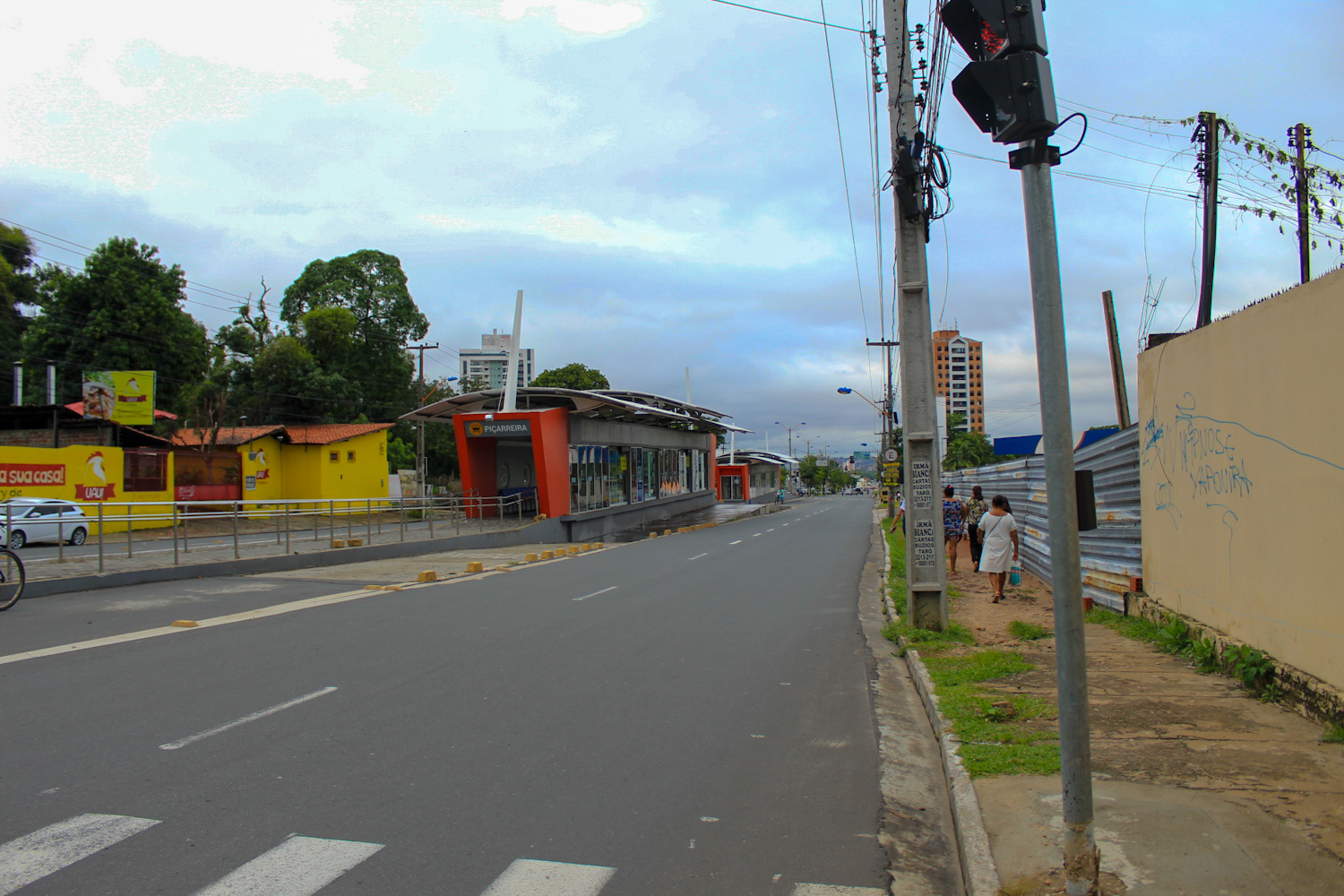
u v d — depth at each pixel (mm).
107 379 29953
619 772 5348
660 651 9242
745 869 4031
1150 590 9906
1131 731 5734
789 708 7074
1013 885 3656
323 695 6957
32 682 7191
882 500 67812
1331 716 5645
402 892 3684
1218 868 3697
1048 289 3521
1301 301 6254
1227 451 7605
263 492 36469
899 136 10344
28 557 17031
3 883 3658
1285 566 6492
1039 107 3428
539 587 14773
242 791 4824
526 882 3814
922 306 10531
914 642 9562
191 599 12391
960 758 5359
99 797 4672
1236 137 15273
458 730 6121
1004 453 51094
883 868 4078
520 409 32688
